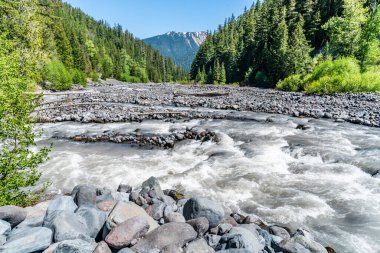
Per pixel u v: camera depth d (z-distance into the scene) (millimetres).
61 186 8406
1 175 5613
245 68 79875
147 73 139750
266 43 70312
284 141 12406
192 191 7777
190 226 4305
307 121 16656
